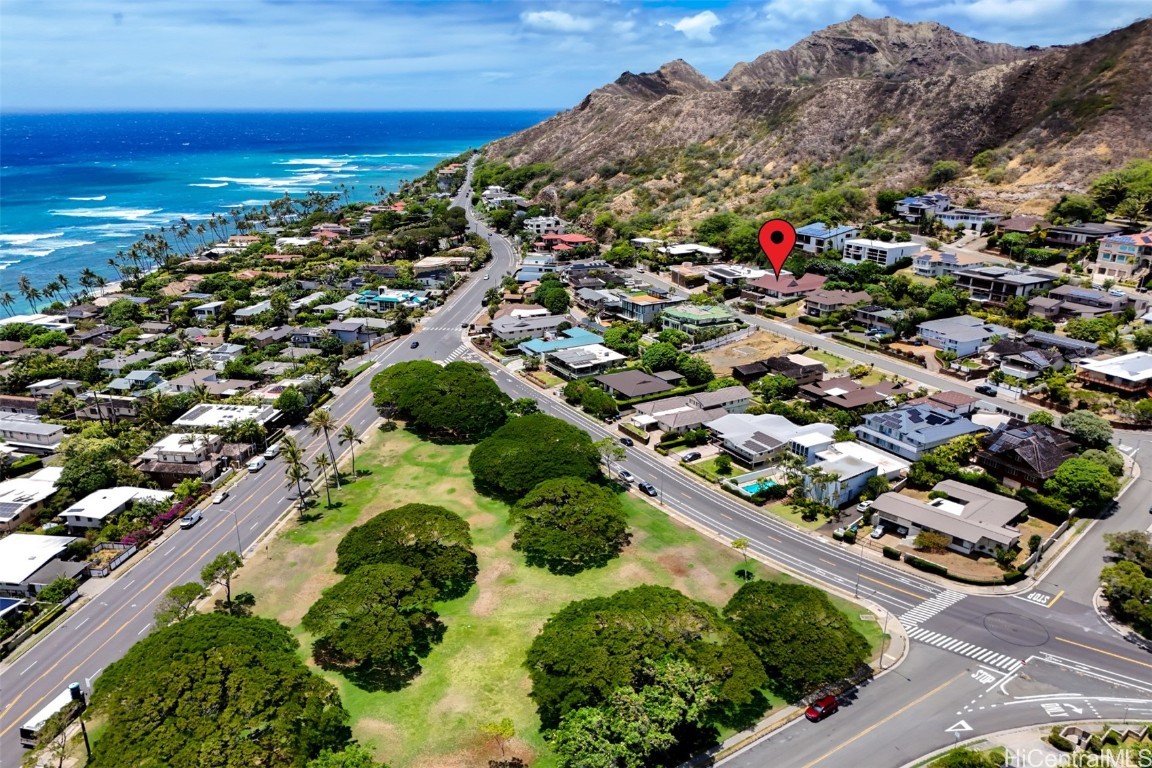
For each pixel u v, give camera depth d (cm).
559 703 6862
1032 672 7769
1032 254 19675
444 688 7650
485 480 11494
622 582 9400
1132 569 8588
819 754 6750
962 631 8394
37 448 13475
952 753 6456
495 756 6800
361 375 16825
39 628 8669
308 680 7025
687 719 6550
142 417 13712
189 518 10831
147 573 9725
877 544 10112
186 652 7056
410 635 7812
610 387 15138
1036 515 10475
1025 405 13500
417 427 14112
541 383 16075
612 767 6169
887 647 8156
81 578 9556
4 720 7338
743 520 10812
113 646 8375
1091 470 10381
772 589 8056
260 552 10125
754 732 7031
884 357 16250
